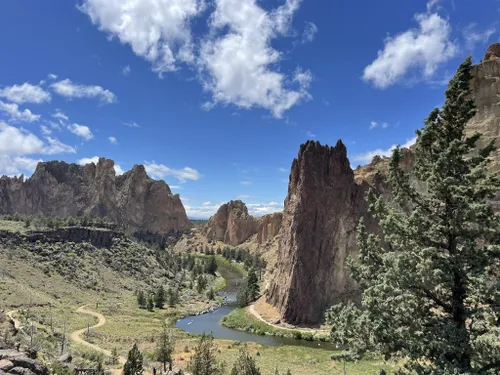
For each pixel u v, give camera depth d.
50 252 152.88
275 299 129.62
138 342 80.62
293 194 144.75
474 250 16.39
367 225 132.25
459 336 15.06
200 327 115.62
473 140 17.59
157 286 169.00
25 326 60.53
